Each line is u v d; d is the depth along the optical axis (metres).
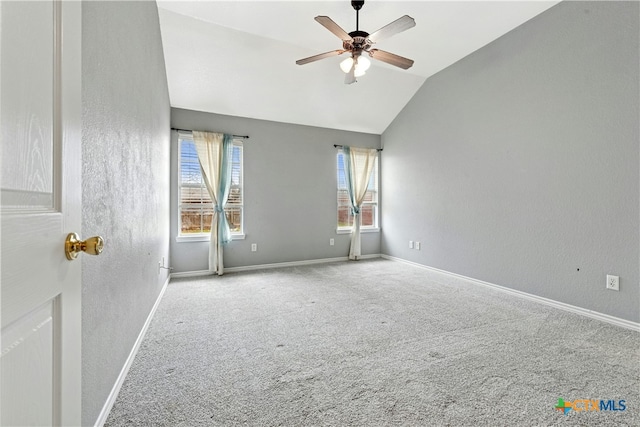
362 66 2.71
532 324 2.52
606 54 2.51
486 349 2.09
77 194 0.76
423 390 1.62
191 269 4.20
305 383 1.69
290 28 3.21
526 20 3.11
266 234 4.72
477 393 1.60
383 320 2.62
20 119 0.53
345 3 2.80
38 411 0.59
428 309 2.89
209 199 4.37
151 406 1.49
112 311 1.50
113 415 1.42
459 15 3.01
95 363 1.28
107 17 1.40
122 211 1.67
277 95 4.28
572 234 2.78
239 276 4.18
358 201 5.36
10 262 0.50
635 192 2.37
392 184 5.30
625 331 2.37
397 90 4.65
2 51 0.49
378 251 5.57
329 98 4.53
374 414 1.44
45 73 0.62
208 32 3.24
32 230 0.56
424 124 4.59
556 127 2.89
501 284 3.46
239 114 4.49
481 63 3.65
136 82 1.98
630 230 2.40
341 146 5.27
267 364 1.89
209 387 1.65
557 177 2.89
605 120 2.53
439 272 4.35
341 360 1.94
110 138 1.45
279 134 4.80
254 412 1.45
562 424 1.38
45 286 0.61
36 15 0.59
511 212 3.33
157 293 2.95
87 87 1.17
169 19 3.02
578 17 2.70
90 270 1.22
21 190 0.54
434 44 3.56
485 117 3.62
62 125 0.69
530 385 1.67
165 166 3.54
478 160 3.72
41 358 0.61
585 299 2.70
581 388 1.64
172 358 1.96
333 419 1.41
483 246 3.68
